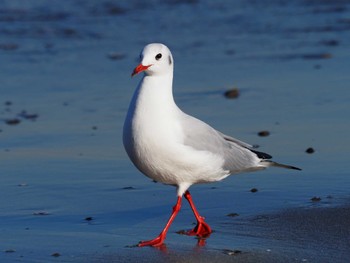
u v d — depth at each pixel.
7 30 25.53
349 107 17.64
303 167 13.69
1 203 12.16
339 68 21.39
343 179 13.02
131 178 13.45
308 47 24.17
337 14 28.92
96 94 19.50
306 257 9.73
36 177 13.51
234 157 11.16
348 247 10.06
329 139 15.36
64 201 12.28
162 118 10.43
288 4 30.73
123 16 27.84
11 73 21.52
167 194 12.63
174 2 30.22
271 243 10.28
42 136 16.14
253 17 28.52
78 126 16.84
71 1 29.02
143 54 10.55
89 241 10.51
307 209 11.59
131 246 10.31
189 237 10.64
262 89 19.47
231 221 11.21
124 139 10.61
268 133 15.75
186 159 10.50
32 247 10.23
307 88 19.42
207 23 27.53
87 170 13.90
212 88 19.69
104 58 23.16
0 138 16.00
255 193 12.47
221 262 9.70
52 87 20.19
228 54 23.55
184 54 23.61
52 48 24.12
